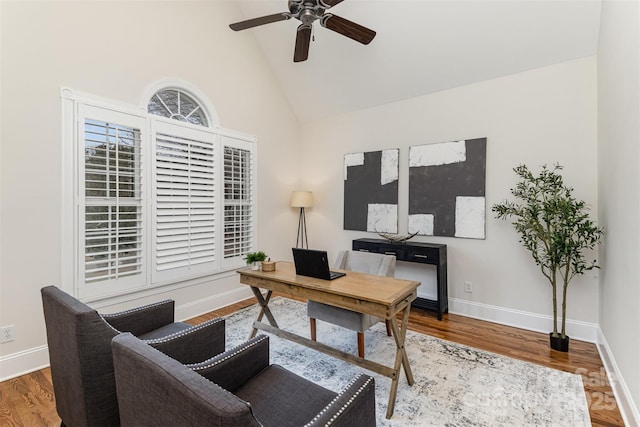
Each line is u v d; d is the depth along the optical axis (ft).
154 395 2.85
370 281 7.38
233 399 2.48
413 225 12.61
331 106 14.78
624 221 6.20
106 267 8.95
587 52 9.11
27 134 7.57
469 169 11.26
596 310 9.19
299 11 7.97
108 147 8.94
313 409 4.06
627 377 5.87
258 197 14.06
